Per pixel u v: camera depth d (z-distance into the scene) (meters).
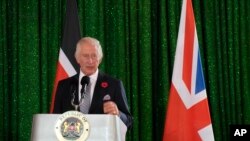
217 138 5.78
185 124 4.79
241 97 5.91
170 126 4.82
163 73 5.78
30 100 5.65
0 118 5.57
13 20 5.74
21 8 5.76
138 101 5.78
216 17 5.95
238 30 5.97
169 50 5.87
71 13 5.30
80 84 3.55
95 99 3.49
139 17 5.86
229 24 5.96
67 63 5.13
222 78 5.91
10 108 5.67
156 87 5.88
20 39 5.72
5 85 5.64
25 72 5.69
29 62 5.70
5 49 5.66
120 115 3.26
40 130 2.77
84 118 2.77
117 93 3.54
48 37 5.79
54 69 5.75
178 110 4.84
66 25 5.27
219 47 5.92
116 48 5.81
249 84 5.92
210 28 5.93
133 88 5.77
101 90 3.54
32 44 5.72
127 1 5.87
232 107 5.88
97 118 2.78
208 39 5.91
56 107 3.60
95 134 2.76
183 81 4.89
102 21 5.80
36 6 5.77
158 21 5.93
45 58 5.73
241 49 5.94
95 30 5.79
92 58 3.59
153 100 5.85
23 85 5.67
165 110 5.76
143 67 5.78
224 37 5.95
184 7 5.05
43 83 5.70
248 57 5.94
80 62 3.62
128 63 5.81
